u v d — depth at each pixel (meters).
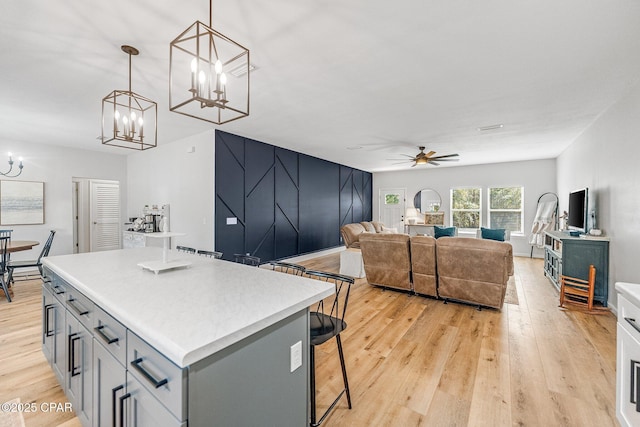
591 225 4.19
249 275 1.75
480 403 1.86
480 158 7.00
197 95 1.48
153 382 0.94
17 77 2.74
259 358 1.11
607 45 2.23
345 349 2.57
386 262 4.15
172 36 2.10
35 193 5.41
